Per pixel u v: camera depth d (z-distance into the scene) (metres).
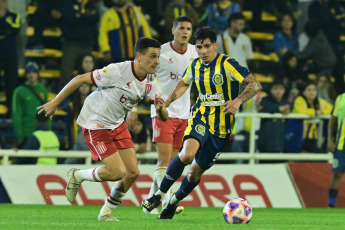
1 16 46.69
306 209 40.81
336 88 54.72
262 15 57.28
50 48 50.66
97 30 49.53
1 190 40.06
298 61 52.75
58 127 46.94
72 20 47.28
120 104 23.08
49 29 50.50
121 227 20.28
